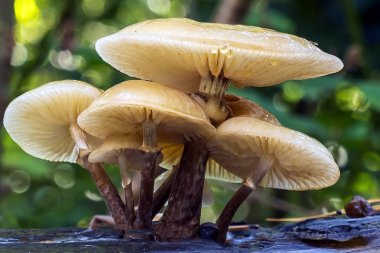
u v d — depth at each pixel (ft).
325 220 1.44
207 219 2.32
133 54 1.35
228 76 1.34
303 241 1.37
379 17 2.36
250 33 1.29
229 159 1.39
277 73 1.35
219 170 1.51
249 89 2.05
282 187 1.45
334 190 2.33
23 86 2.32
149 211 1.33
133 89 1.27
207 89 1.35
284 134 1.29
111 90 1.28
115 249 1.29
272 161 1.36
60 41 2.14
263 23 2.21
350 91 2.33
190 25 1.28
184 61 1.33
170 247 1.31
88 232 1.37
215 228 1.36
